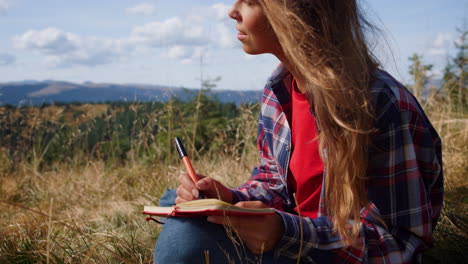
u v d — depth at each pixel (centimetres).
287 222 125
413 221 130
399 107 126
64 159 555
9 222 292
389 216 131
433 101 469
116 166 495
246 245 128
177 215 129
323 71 124
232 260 126
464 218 204
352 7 131
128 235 236
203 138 508
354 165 125
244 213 121
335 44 129
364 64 128
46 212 321
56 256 188
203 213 122
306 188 155
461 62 480
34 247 209
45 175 488
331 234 129
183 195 152
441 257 174
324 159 137
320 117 129
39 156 554
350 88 123
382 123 126
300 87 149
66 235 238
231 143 452
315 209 154
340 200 128
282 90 159
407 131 128
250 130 395
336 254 128
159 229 242
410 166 128
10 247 213
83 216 296
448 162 319
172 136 483
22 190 422
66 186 415
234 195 163
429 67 479
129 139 527
